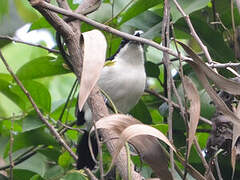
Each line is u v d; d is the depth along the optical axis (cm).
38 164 845
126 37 502
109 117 450
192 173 496
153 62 928
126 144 466
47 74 819
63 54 591
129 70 846
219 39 778
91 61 427
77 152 765
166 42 602
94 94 534
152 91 845
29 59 1015
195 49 925
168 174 485
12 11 775
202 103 761
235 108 543
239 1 596
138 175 500
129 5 813
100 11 820
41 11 558
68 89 1094
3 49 999
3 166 854
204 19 866
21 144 829
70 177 642
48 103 837
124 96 844
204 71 494
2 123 883
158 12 841
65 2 630
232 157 504
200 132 787
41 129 824
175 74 834
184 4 689
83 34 452
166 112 797
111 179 724
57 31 577
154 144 487
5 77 825
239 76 545
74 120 902
